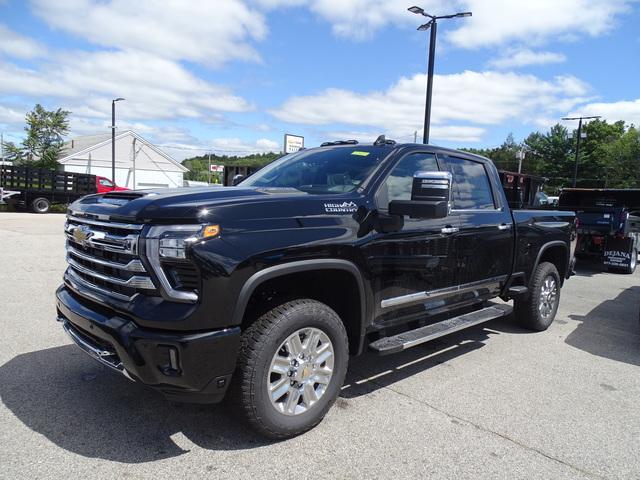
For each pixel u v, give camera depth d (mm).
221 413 3418
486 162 5156
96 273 3057
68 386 3746
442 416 3531
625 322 6574
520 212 5438
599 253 11773
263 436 3113
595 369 4656
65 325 3393
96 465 2748
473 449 3088
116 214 2889
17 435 3027
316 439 3137
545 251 6070
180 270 2686
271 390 2967
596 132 70000
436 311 4277
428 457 2975
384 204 3688
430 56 15977
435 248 4094
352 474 2766
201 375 2686
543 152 76188
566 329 6113
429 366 4590
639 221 12352
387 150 4031
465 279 4531
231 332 2748
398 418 3473
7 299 6254
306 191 3705
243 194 3182
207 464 2807
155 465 2773
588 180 68812
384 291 3646
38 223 17812
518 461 2973
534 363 4770
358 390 3963
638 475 2867
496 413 3615
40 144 39469
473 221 4582
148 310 2680
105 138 49594
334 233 3230
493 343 5410
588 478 2822
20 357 4309
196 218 2682
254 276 2816
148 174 50750
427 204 3289
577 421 3533
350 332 3576
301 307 3064
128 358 2680
